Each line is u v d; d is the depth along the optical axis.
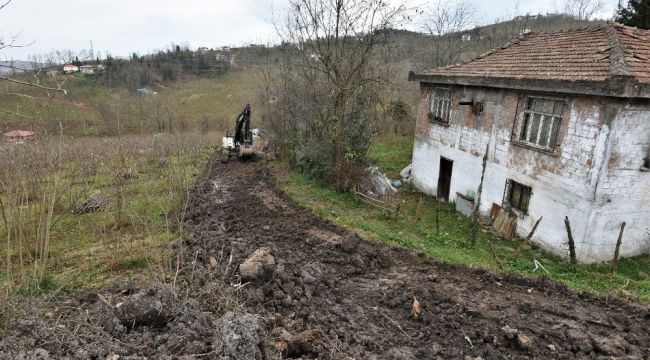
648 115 8.19
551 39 12.09
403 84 25.11
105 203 10.61
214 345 4.00
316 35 14.17
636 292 7.48
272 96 21.12
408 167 17.45
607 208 8.62
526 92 10.09
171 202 11.01
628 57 8.77
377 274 7.65
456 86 12.96
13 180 7.23
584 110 8.57
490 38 28.53
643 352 5.43
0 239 8.63
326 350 4.80
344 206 12.64
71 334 4.29
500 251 9.75
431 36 27.66
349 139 14.43
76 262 7.52
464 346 5.43
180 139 19.72
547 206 9.73
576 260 9.04
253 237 9.00
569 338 5.66
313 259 7.95
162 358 3.85
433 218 12.35
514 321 6.12
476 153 12.23
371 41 13.92
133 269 7.14
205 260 7.07
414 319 6.02
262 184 14.55
